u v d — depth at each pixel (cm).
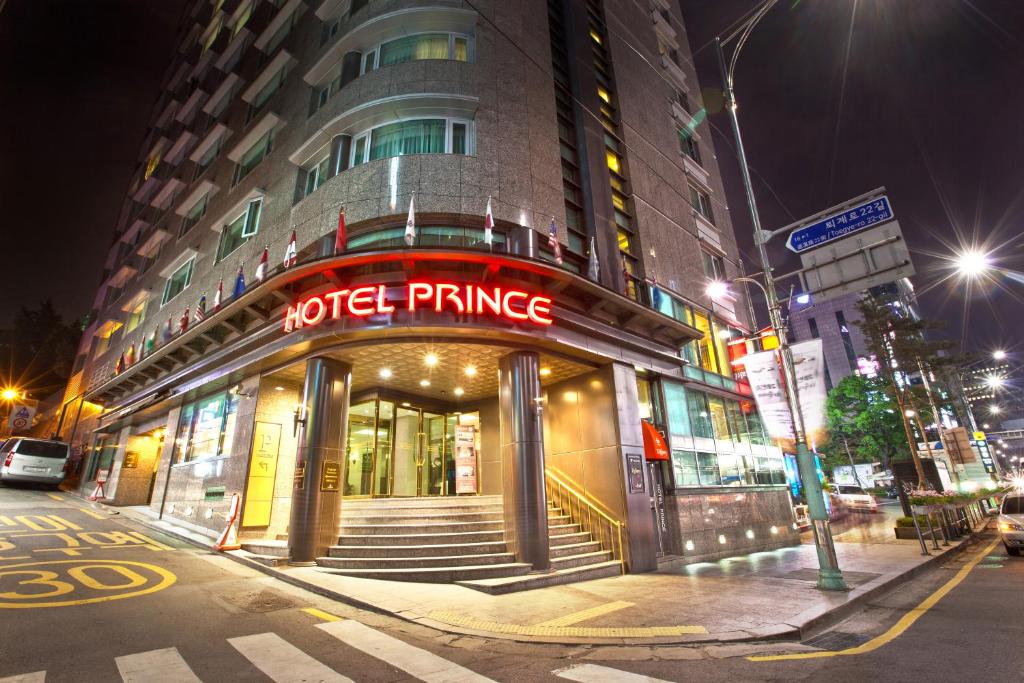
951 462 3544
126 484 2195
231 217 2025
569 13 2098
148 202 3269
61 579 859
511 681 515
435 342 1206
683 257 2158
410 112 1492
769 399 1091
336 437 1229
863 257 1066
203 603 777
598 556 1255
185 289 2239
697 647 636
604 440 1410
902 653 604
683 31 3300
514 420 1227
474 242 1359
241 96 2370
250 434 1382
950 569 1285
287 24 2367
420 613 766
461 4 1614
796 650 630
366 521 1259
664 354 1652
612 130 2106
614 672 542
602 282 1625
